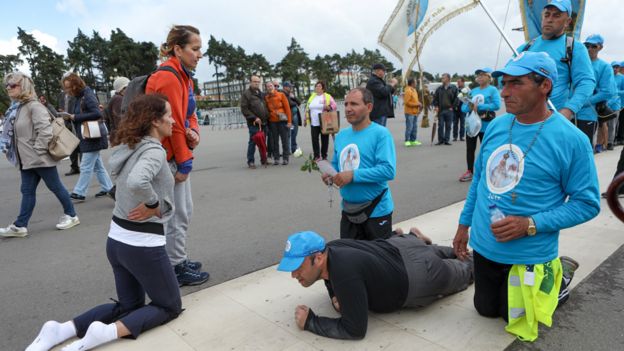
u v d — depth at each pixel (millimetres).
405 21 5457
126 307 2643
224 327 2629
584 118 4707
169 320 2699
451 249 2898
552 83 2092
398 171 7789
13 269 3777
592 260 3268
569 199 2158
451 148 10695
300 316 2516
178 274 3244
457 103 11422
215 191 6715
